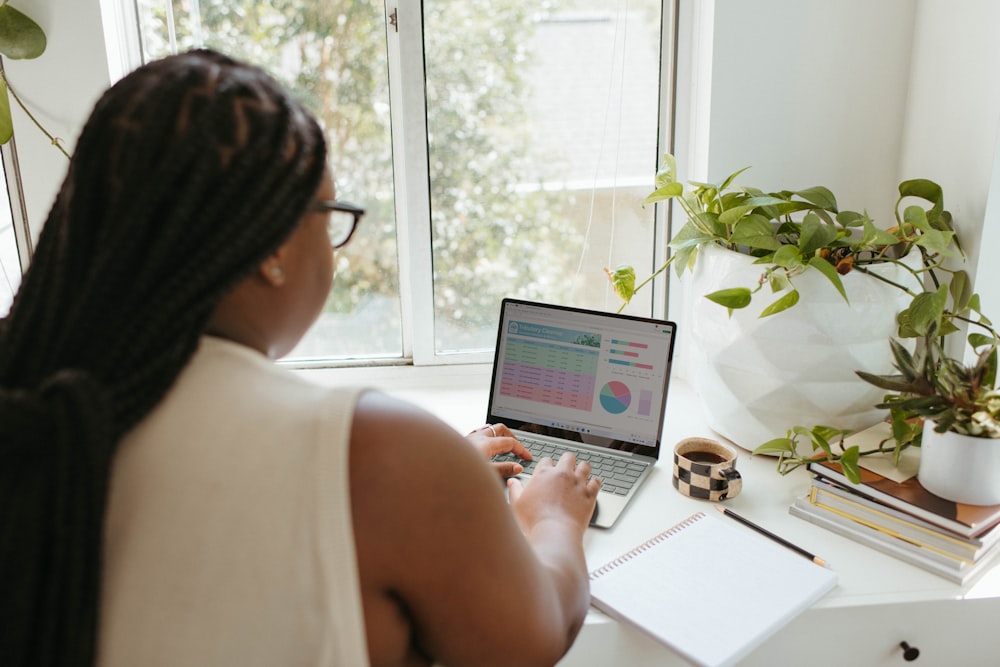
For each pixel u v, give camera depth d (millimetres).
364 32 1448
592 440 1288
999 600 959
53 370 490
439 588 524
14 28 1271
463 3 1438
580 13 1464
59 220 528
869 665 981
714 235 1250
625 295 1380
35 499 462
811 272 1117
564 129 1529
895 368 1088
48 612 464
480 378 1652
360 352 1654
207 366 512
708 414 1330
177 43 1435
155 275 486
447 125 1505
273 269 540
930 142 1326
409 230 1545
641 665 951
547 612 584
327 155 567
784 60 1383
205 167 485
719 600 934
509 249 1595
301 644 492
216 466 484
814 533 1090
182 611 484
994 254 1203
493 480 551
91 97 1350
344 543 483
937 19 1294
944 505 1004
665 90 1515
